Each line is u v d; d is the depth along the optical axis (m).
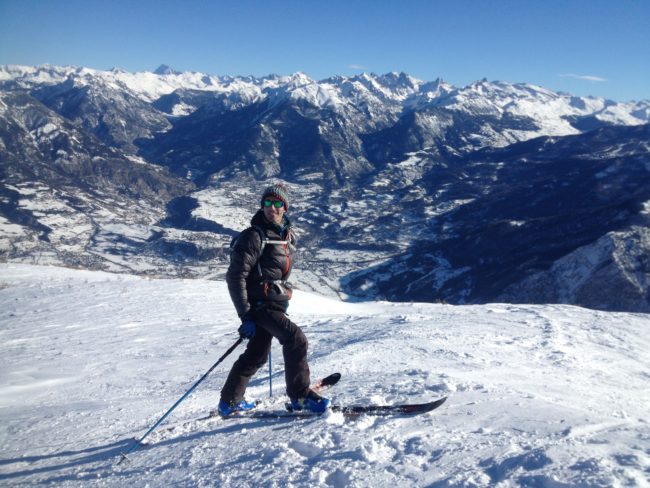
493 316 11.47
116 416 5.19
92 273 23.52
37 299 16.34
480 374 5.93
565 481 2.29
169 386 6.66
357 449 3.01
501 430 3.21
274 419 3.95
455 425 3.37
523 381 5.76
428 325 10.11
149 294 17.05
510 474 2.47
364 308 16.48
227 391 4.14
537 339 8.62
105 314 13.78
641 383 6.37
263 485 2.76
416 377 5.16
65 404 6.02
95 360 8.76
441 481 2.51
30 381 7.47
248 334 3.80
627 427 3.21
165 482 3.11
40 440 4.60
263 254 3.87
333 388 4.93
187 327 11.84
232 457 3.28
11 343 10.48
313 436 3.35
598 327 9.98
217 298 16.47
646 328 9.98
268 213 3.87
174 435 4.01
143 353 9.20
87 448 4.18
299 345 3.88
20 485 3.54
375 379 5.22
